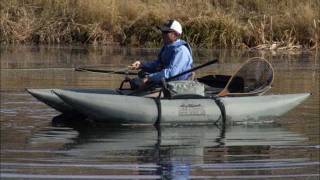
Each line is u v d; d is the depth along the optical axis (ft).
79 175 47.52
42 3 155.63
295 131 64.23
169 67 67.41
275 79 101.55
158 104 65.36
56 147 55.83
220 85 72.59
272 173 48.88
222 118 66.59
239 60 126.31
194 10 158.20
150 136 60.90
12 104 75.41
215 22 151.12
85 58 124.98
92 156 53.11
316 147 57.52
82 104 63.93
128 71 83.87
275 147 57.36
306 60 130.00
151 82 67.97
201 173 48.67
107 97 64.69
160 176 47.75
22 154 53.06
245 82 70.59
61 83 93.35
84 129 63.31
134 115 64.69
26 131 61.82
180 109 65.62
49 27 151.12
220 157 53.62
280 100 69.00
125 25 152.25
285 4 167.53
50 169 48.93
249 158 53.42
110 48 144.46
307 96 70.90
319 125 67.21
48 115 69.46
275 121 69.10
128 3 156.66
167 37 68.85
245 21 160.15
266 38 152.15
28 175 47.26
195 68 67.67
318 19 155.22
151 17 153.07
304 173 49.06
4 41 148.66
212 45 150.00
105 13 152.97
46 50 138.21
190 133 62.64
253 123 67.97
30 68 109.81
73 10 153.58
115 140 58.95
